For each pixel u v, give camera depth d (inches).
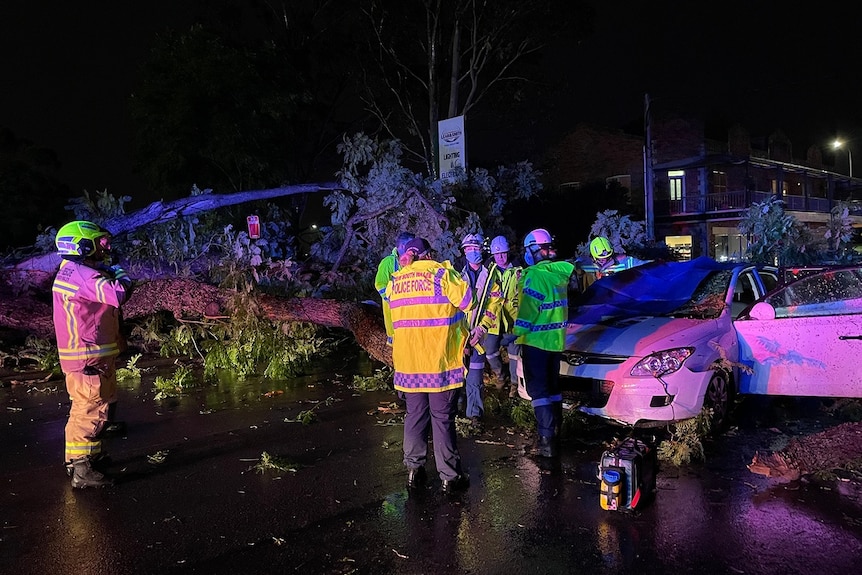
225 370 340.2
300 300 338.3
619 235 426.9
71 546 147.0
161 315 383.2
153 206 438.6
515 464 195.0
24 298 367.9
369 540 147.3
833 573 129.6
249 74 799.1
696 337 211.5
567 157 1212.5
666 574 130.6
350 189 440.5
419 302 168.1
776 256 422.9
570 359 214.4
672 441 197.8
